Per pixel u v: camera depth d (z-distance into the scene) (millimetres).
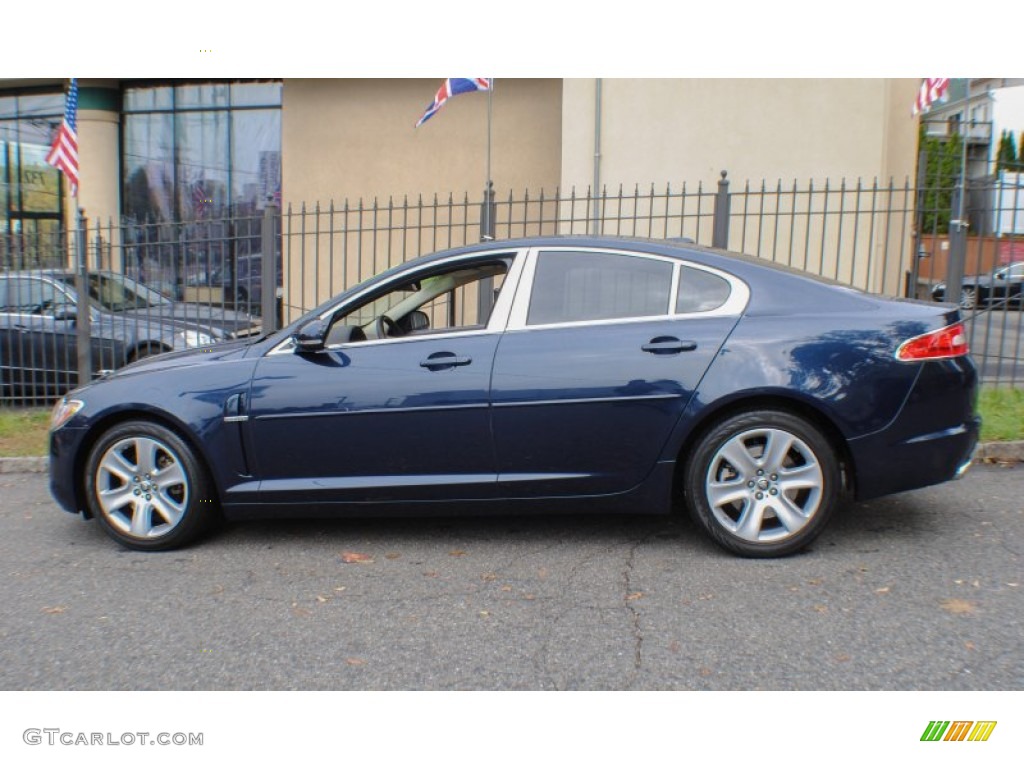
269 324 8961
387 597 4469
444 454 4906
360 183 13398
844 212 8211
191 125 16359
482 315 5188
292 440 5027
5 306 9727
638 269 4910
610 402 4727
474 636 3990
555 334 4859
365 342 5051
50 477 5426
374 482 4988
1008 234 12250
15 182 18062
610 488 4816
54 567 5102
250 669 3758
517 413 4805
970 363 4707
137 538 5266
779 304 4730
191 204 16547
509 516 5711
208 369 5184
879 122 10453
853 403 4551
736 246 10797
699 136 10773
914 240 9766
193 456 5168
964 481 6133
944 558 4699
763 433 4645
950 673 3514
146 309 9234
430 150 13117
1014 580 4391
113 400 5219
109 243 9555
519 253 5043
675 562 4773
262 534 5551
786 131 10602
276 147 15922
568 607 4258
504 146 12852
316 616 4270
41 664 3859
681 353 4691
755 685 3488
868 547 4891
